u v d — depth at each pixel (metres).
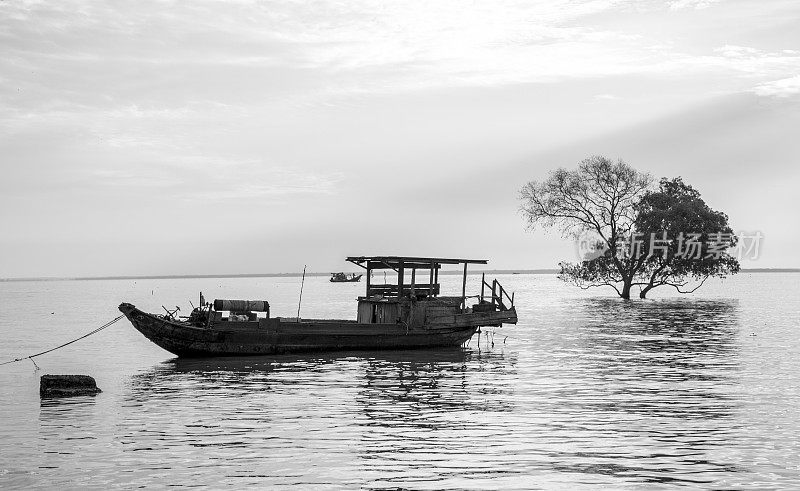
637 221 89.44
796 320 62.56
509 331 53.31
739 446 19.08
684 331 52.31
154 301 133.75
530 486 16.14
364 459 18.06
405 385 28.62
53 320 74.81
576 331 53.00
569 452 18.64
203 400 25.52
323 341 37.97
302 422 22.00
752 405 24.23
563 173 90.56
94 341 49.09
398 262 40.38
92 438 20.09
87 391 26.69
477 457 18.20
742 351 39.44
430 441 19.72
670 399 25.39
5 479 16.62
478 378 30.39
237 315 37.62
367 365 34.34
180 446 19.27
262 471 17.16
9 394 26.86
